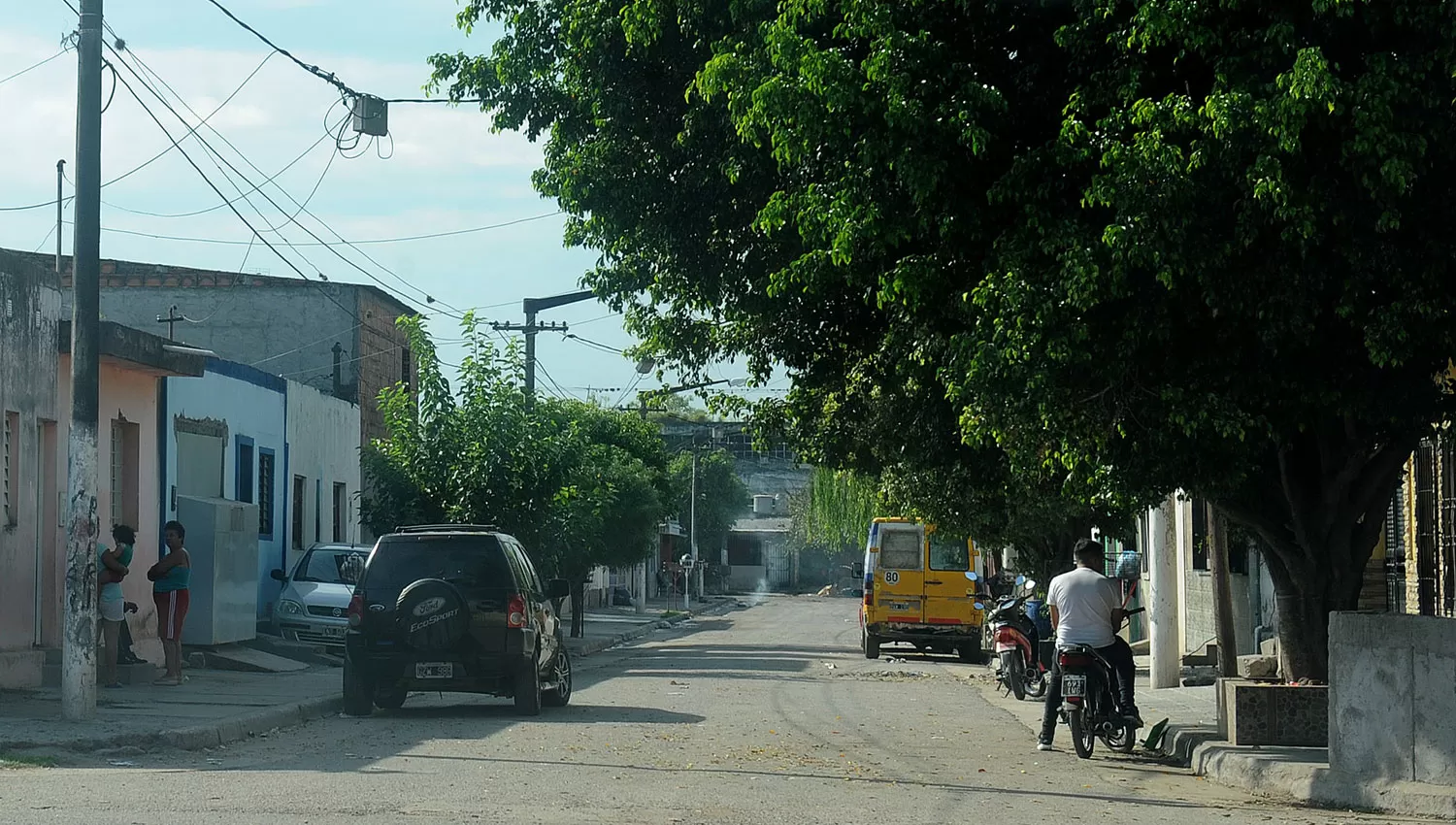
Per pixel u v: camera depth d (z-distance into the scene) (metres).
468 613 17.05
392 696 18.41
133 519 22.23
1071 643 14.32
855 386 15.69
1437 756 10.67
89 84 14.63
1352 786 11.08
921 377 12.35
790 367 15.53
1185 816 10.34
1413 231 10.10
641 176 13.86
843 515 48.78
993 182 10.99
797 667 29.97
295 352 41.12
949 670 29.92
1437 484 16.50
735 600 86.62
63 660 14.35
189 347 22.38
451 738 14.79
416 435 29.53
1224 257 10.09
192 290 41.41
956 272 11.32
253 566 24.83
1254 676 14.91
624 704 19.64
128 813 9.02
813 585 107.31
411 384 46.25
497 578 17.27
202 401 26.52
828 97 10.61
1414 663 10.85
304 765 12.26
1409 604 17.31
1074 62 10.89
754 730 16.23
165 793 10.05
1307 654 13.78
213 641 22.94
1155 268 10.07
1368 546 13.73
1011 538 27.12
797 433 19.80
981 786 11.88
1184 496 13.79
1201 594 28.75
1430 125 9.65
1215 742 13.66
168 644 19.31
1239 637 26.39
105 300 41.47
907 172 10.56
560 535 30.36
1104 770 13.44
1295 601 13.90
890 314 12.87
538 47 14.50
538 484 29.48
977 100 10.57
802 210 11.23
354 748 13.77
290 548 32.44
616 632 45.25
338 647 26.92
